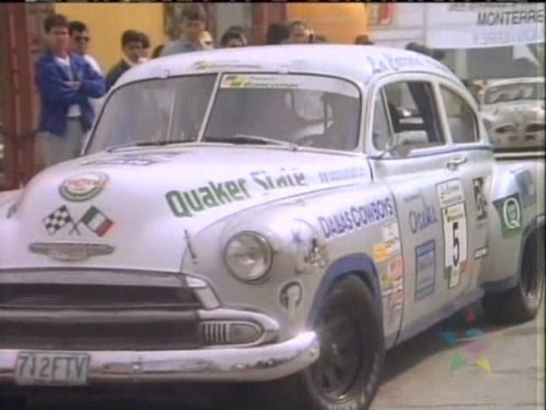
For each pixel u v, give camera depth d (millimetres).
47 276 6480
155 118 8219
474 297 9016
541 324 9859
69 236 6551
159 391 6684
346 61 8180
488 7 14516
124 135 8242
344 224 6977
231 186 6883
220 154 7500
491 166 9414
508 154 12391
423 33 14695
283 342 6391
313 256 6566
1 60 12766
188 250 6418
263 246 6344
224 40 12789
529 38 14391
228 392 6785
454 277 8469
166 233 6484
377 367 7355
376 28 14914
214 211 6656
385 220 7465
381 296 7383
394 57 8648
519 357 8836
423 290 7988
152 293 6414
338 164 7582
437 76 8953
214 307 6359
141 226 6523
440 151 8633
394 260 7531
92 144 8328
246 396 6797
